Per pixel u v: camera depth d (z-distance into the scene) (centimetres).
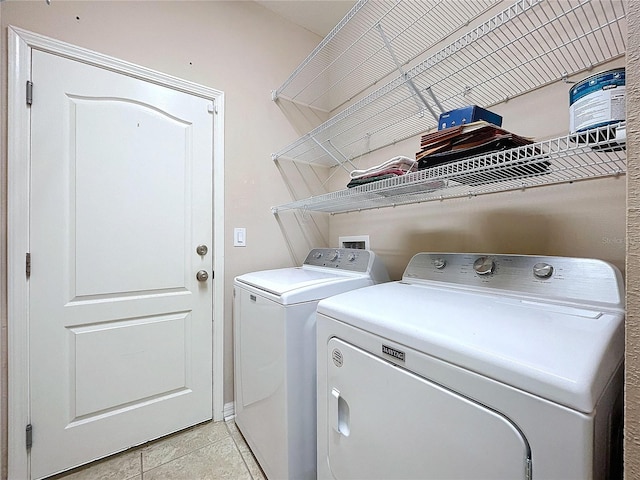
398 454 68
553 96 105
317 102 221
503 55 117
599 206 94
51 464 128
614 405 51
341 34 211
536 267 89
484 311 76
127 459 141
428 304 85
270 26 199
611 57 92
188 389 165
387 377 71
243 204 185
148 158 153
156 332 155
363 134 188
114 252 144
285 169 204
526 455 47
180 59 163
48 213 128
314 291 120
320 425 97
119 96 145
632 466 40
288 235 204
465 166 88
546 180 102
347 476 85
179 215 162
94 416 139
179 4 164
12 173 120
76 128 135
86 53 137
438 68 140
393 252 171
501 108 122
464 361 56
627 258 40
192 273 166
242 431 156
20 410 122
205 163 171
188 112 166
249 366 144
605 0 92
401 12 160
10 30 120
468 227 132
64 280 132
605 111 62
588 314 69
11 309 120
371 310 81
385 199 150
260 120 193
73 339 134
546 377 46
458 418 57
